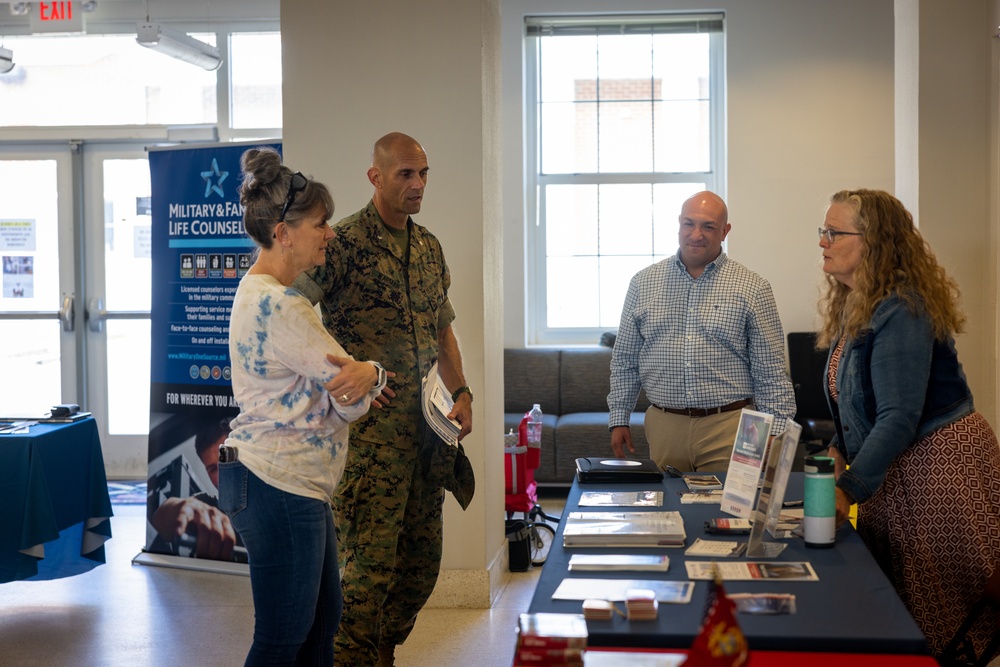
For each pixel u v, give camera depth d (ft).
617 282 24.57
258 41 23.40
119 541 17.89
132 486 22.61
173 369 16.20
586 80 24.30
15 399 23.58
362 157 13.30
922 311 7.27
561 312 24.75
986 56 12.24
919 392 7.13
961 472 7.29
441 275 9.61
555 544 6.79
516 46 23.56
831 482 6.57
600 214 24.48
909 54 12.82
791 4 22.86
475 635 12.30
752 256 23.27
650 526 6.92
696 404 10.87
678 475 9.39
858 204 7.61
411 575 9.45
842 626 4.93
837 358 8.26
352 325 8.80
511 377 22.97
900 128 13.32
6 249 23.45
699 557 6.37
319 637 7.23
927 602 7.41
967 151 12.33
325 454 6.74
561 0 23.44
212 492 15.93
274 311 6.54
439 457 9.12
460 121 13.12
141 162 23.26
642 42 24.08
